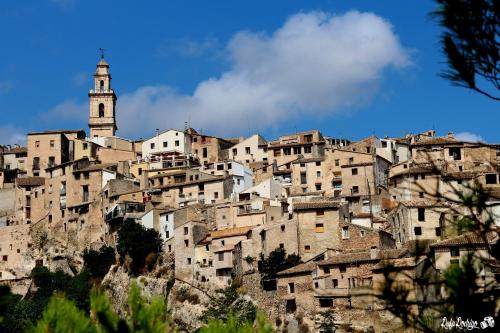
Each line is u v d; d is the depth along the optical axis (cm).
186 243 16400
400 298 2481
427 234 13975
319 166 19750
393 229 15362
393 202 16738
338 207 15200
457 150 17800
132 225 17612
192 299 15675
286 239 15212
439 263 6116
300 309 13412
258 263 15038
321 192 18538
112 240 18975
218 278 15712
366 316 12281
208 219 17225
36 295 18475
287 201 17862
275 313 13800
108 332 2520
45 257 19800
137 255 17238
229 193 19550
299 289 13512
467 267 2427
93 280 18088
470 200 2602
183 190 19688
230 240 15950
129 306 2642
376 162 19050
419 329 2438
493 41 2491
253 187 19350
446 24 2511
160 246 17425
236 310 13938
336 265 13138
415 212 14100
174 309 15662
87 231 19812
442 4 2520
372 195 17650
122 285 17125
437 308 2433
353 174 18888
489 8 2506
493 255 2522
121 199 19525
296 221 15312
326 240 15088
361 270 12912
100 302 2586
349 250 14675
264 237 15225
